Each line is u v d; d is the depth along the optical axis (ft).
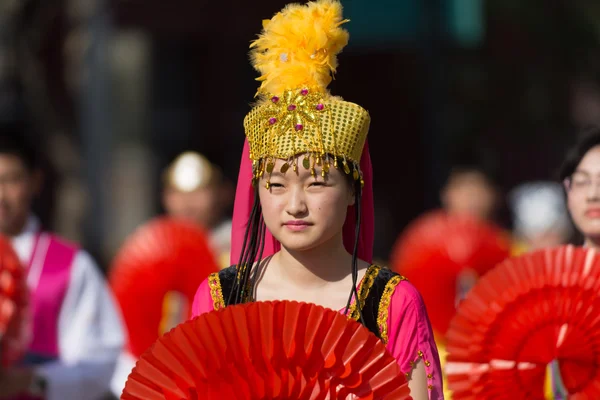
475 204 68.18
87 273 46.34
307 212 24.52
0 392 40.50
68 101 95.61
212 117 107.65
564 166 35.45
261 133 25.07
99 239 95.86
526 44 104.78
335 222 24.73
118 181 100.94
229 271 26.43
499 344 30.63
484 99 107.04
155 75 104.63
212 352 22.75
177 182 62.28
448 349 31.14
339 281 25.79
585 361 30.17
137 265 51.80
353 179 25.23
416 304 25.45
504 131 109.81
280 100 24.98
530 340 30.45
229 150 108.27
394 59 100.27
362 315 25.21
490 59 105.29
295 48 25.53
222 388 22.53
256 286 26.04
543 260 30.73
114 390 51.85
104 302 46.70
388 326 25.20
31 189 46.16
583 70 108.68
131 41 101.86
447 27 91.50
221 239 60.85
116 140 101.55
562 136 111.55
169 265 51.49
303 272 25.71
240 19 79.71
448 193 69.21
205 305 26.18
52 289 45.39
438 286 58.49
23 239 45.91
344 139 24.70
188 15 80.94
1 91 93.71
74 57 93.04
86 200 95.55
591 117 111.65
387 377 23.17
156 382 22.94
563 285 30.27
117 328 46.91
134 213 101.96
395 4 87.04
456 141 107.04
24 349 40.91
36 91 93.91
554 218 67.82
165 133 105.40
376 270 25.86
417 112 104.37
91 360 45.68
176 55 105.70
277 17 26.16
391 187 107.14
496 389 30.53
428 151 105.50
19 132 45.83
